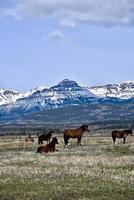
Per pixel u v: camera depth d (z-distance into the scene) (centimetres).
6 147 7000
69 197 2377
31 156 4588
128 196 2383
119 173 3155
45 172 3253
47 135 7025
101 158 4128
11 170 3403
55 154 4772
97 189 2558
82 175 3091
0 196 2439
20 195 2450
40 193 2484
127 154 4628
